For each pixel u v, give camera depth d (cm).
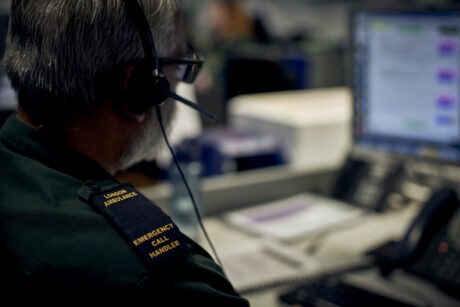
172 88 62
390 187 128
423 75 113
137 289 44
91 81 51
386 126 122
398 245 98
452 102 111
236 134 153
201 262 51
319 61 283
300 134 142
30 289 45
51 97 51
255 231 118
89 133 54
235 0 488
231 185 131
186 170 129
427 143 116
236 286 91
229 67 300
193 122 151
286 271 98
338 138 150
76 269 44
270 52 356
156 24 54
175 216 126
